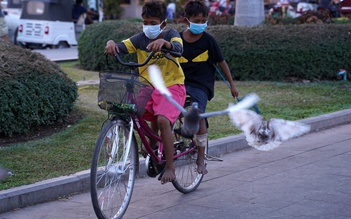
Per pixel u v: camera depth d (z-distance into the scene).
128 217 5.77
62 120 9.09
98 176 5.57
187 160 6.44
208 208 5.99
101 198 5.48
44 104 8.59
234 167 7.67
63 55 17.97
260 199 6.23
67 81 9.06
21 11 21.05
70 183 6.58
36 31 19.47
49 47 19.77
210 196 6.41
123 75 5.20
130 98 5.26
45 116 8.67
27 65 8.48
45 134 8.63
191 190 6.56
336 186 6.61
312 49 13.32
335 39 13.48
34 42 19.50
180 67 5.75
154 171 5.91
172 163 5.69
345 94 12.06
